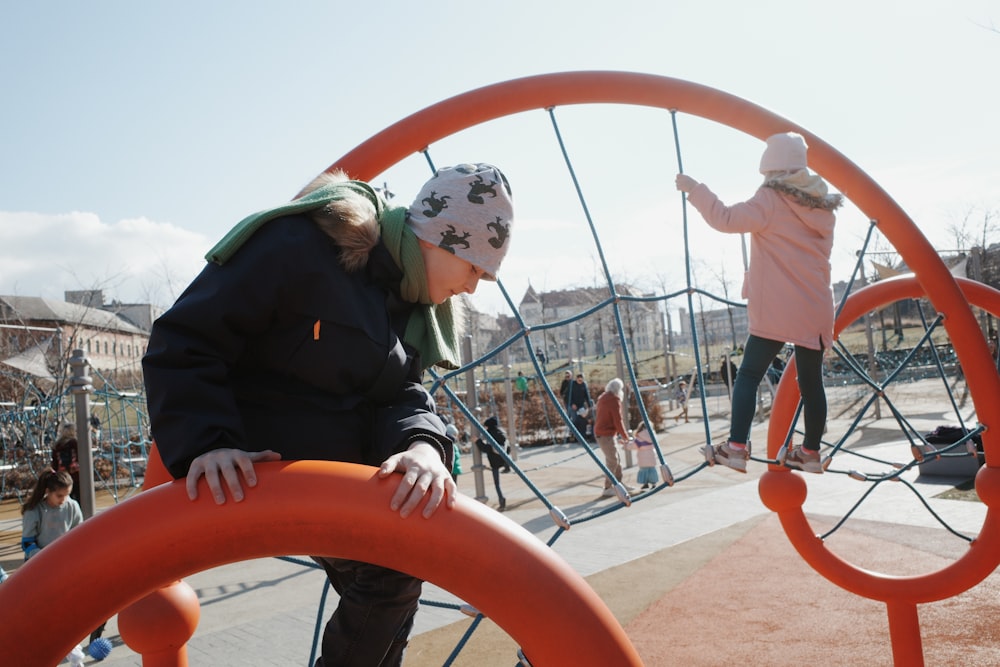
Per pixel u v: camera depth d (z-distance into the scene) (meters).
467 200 1.62
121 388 24.72
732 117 3.09
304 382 1.52
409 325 1.67
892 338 36.94
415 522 1.24
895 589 3.53
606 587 6.43
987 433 3.42
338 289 1.49
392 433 1.49
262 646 5.47
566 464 15.87
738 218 3.00
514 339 2.52
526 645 1.25
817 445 3.21
